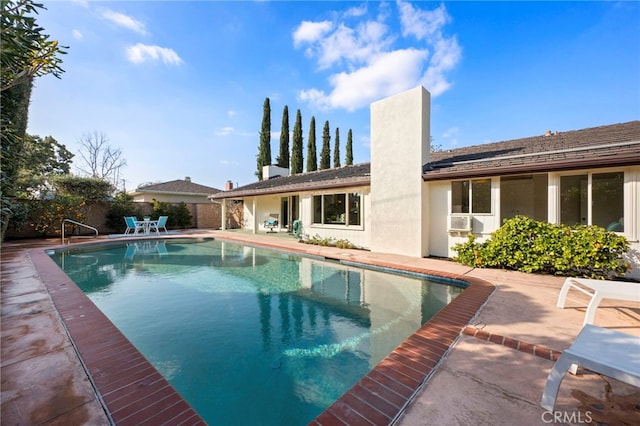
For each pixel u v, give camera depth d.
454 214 9.38
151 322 4.95
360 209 12.01
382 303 5.95
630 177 6.73
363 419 2.21
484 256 7.91
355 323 4.94
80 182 17.56
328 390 3.12
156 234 17.91
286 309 5.62
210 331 4.61
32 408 2.29
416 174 9.81
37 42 3.08
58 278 6.72
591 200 7.35
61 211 15.54
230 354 3.89
